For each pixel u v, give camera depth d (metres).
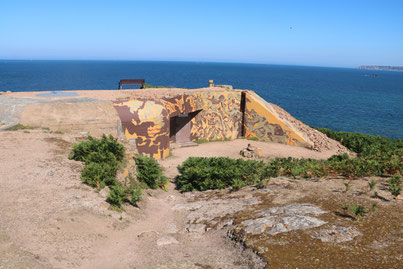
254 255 6.49
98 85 118.00
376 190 9.70
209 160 15.82
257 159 21.89
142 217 10.09
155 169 14.14
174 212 10.88
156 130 20.52
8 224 7.26
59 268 6.09
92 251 7.15
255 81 176.00
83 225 8.19
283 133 26.81
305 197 9.66
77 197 9.55
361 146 26.08
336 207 8.43
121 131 18.92
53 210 8.45
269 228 7.62
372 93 129.12
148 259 7.05
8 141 13.75
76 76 174.00
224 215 9.51
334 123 59.34
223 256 6.88
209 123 26.89
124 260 6.99
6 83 119.31
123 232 8.60
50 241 7.00
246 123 28.66
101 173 11.14
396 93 134.12
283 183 11.62
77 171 11.53
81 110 18.86
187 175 14.41
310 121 60.78
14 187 9.35
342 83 191.00
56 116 17.78
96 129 18.06
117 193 10.12
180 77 184.62
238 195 11.37
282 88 135.12
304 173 12.74
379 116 69.06
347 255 5.98
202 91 26.59
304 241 6.73
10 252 6.16
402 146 25.23
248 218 8.62
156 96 23.34
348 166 12.48
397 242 6.26
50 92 23.69
